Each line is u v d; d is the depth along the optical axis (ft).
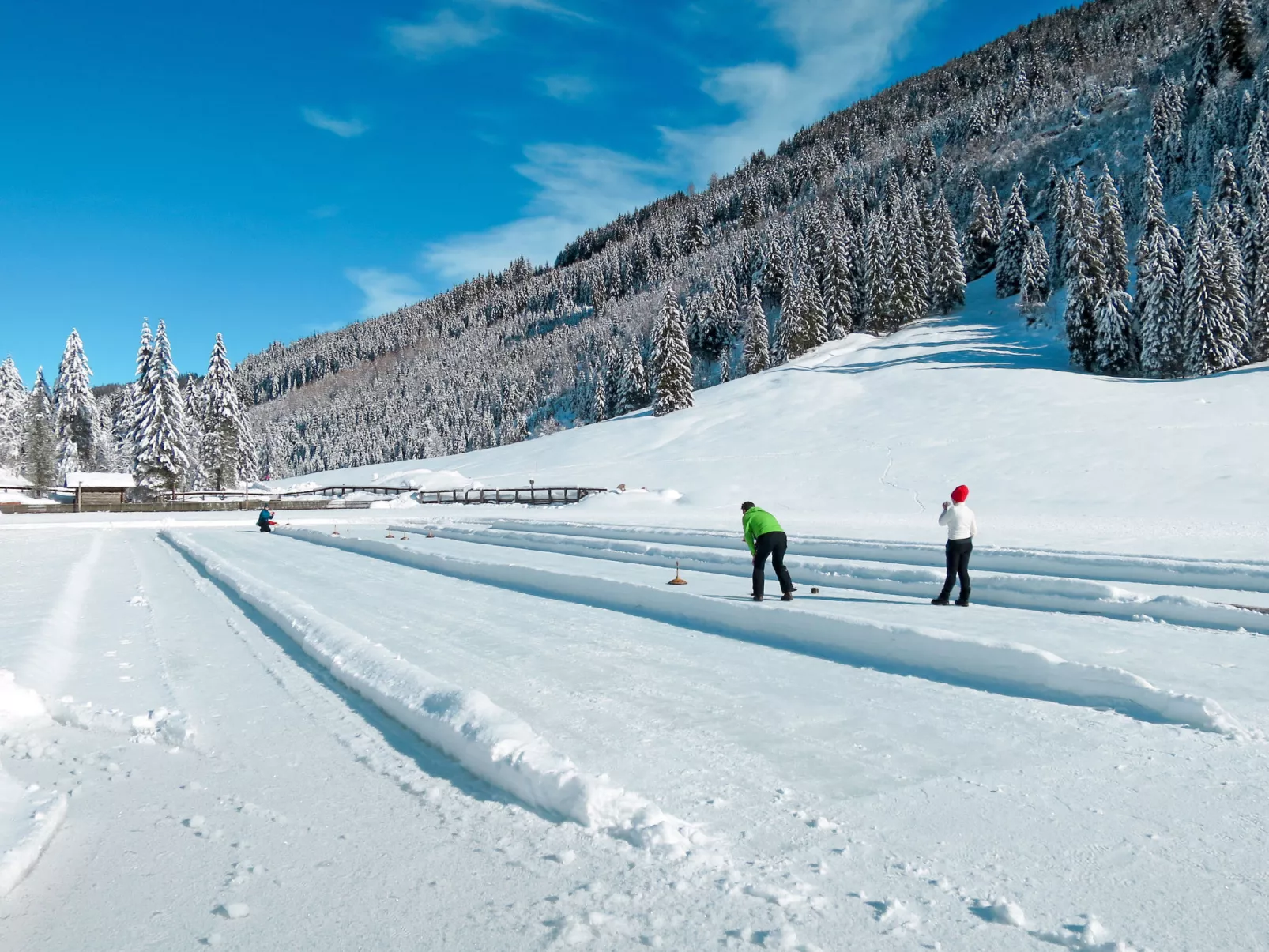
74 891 9.53
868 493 112.98
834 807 11.93
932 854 10.31
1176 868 9.83
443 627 27.86
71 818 11.87
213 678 20.76
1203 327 168.25
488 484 173.88
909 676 20.22
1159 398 136.67
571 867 10.00
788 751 14.56
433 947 8.11
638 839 10.68
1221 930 8.33
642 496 125.49
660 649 23.81
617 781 13.10
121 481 189.37
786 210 575.79
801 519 89.04
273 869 10.11
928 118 617.62
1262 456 95.45
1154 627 25.48
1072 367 192.34
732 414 198.70
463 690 16.33
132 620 30.25
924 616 27.53
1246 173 240.53
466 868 10.04
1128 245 272.51
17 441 237.25
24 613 29.25
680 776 13.32
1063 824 11.23
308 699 18.54
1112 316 182.91
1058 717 16.47
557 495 153.38
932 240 306.55
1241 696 17.51
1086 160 363.56
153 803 12.47
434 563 49.24
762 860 10.13
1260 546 48.26
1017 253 276.62
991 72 644.27
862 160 574.97
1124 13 550.36
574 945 8.09
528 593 37.01
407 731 16.08
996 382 174.09
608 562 50.26
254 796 12.73
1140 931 8.33
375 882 9.68
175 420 183.93
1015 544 50.83
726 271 427.33
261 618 30.40
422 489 178.40
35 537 85.51
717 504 117.60
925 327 266.57
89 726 16.55
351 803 12.34
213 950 8.15
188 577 45.42
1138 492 90.17
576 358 512.22
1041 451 116.67
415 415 480.23
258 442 463.83
